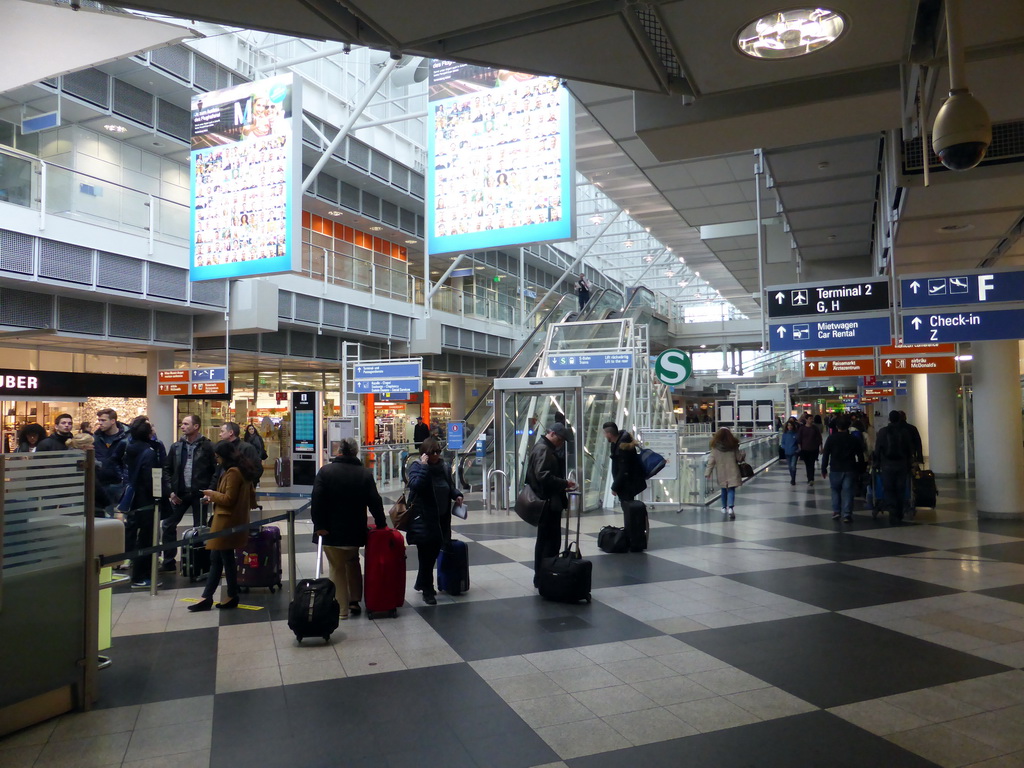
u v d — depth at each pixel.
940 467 18.47
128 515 7.55
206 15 4.06
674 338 44.75
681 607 6.60
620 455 9.50
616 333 20.36
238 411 26.22
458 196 12.44
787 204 10.02
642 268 43.78
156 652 5.48
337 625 5.71
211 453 8.30
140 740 3.97
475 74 12.48
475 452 17.92
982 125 3.31
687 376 12.73
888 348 12.52
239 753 3.80
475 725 4.12
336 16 4.17
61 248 14.05
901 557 8.78
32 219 13.48
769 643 5.54
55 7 5.86
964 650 5.33
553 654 5.34
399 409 29.17
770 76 4.92
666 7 4.05
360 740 3.94
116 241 15.16
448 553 7.16
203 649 5.55
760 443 22.50
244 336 19.73
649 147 6.45
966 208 7.31
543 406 14.78
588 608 6.62
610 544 9.28
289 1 3.94
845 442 11.88
